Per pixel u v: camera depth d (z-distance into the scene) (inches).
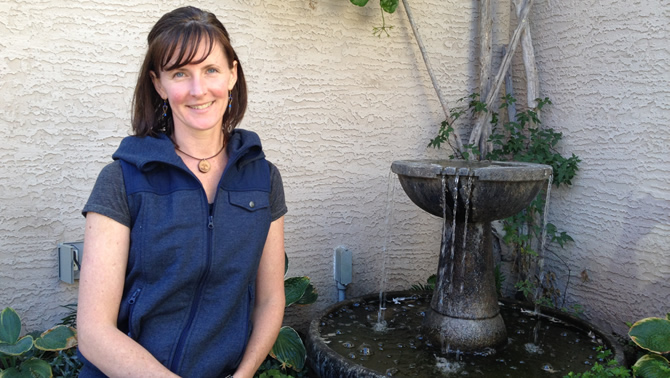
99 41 100.7
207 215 54.8
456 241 103.0
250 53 114.7
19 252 98.3
